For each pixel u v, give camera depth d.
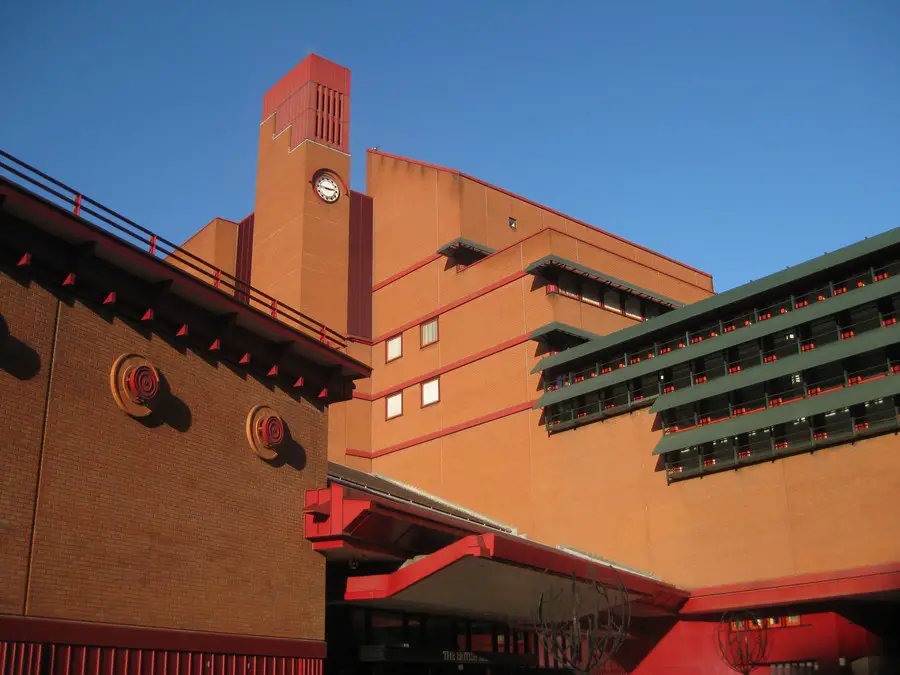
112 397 25.61
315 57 69.25
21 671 21.73
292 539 31.28
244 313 29.53
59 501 23.59
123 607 24.70
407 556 34.28
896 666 41.84
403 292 64.69
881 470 39.53
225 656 27.52
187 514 27.33
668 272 69.62
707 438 44.44
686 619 45.09
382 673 36.47
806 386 42.59
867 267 42.12
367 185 70.31
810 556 40.88
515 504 53.50
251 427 30.44
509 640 43.75
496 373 56.78
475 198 62.28
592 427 51.00
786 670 41.41
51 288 24.50
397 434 62.28
